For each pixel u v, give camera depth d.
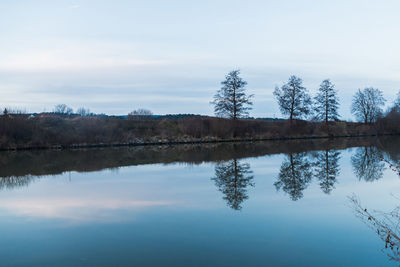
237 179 16.16
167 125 51.03
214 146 39.44
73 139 39.00
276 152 29.97
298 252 7.01
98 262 6.65
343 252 7.02
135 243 7.67
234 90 50.59
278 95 54.88
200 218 9.59
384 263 6.46
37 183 15.91
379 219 9.24
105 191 13.77
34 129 38.16
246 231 8.40
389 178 15.89
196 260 6.65
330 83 56.88
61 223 9.38
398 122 58.44
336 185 14.30
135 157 27.20
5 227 9.09
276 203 11.25
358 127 60.19
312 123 57.34
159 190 13.77
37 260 6.85
